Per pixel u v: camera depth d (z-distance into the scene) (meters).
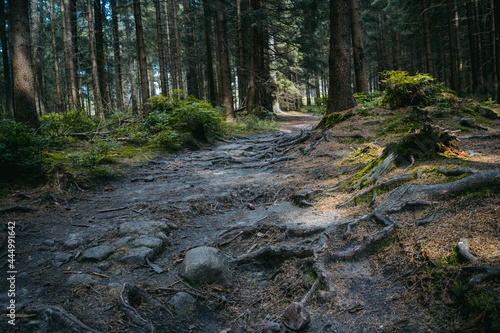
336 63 10.62
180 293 3.08
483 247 2.62
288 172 7.44
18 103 9.24
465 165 4.07
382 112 9.41
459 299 2.35
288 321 2.72
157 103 13.89
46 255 3.84
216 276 3.40
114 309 2.79
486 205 3.16
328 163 7.21
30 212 5.21
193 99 14.55
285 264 3.62
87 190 6.59
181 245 4.27
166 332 2.68
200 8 28.72
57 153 8.71
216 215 5.41
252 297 3.29
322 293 2.89
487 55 20.16
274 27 21.45
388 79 10.19
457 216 3.19
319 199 5.22
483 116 8.72
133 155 9.88
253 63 20.73
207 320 2.93
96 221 4.96
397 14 23.56
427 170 4.24
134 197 6.25
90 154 7.76
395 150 5.08
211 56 25.56
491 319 2.07
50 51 29.91
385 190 4.35
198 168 8.99
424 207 3.58
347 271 3.16
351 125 9.12
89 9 16.47
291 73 33.59
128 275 3.44
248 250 4.05
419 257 2.90
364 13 28.06
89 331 2.45
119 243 4.06
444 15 19.58
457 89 17.47
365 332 2.46
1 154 6.54
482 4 18.33
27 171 6.71
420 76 9.73
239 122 17.88
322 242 3.58
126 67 35.59
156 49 31.70
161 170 8.72
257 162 9.38
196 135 12.86
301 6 20.28
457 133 6.88
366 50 31.91
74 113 11.94
